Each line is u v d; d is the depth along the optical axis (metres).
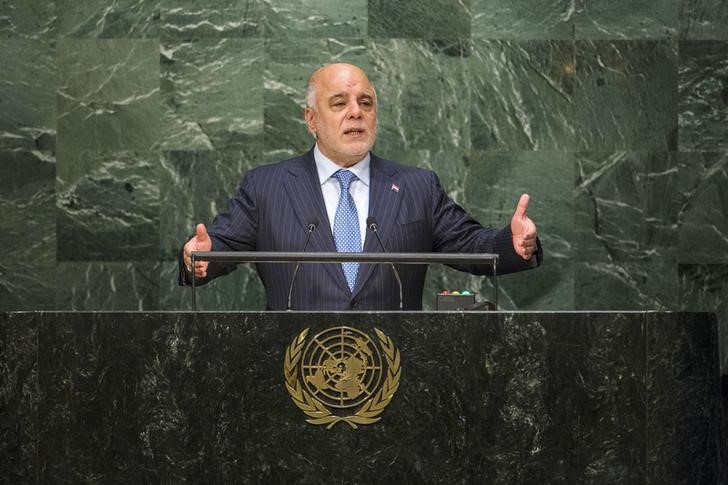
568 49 18.73
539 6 18.75
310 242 11.95
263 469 8.22
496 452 8.26
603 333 8.35
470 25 18.69
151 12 18.58
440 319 8.33
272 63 18.61
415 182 12.55
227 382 8.27
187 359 8.29
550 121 18.73
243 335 8.29
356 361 8.28
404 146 18.66
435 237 12.52
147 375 8.30
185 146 18.55
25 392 8.36
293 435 8.23
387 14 18.70
